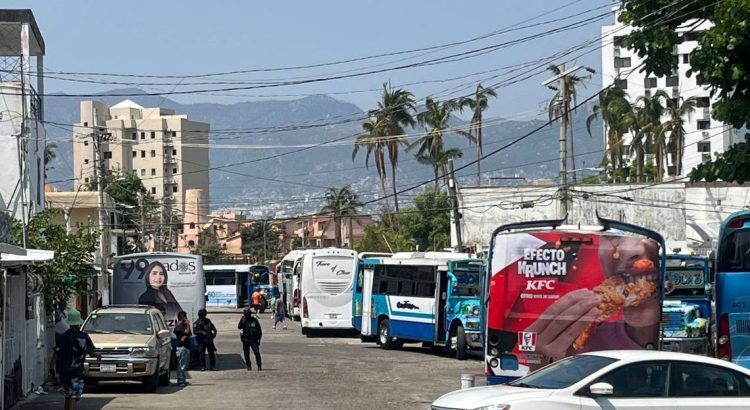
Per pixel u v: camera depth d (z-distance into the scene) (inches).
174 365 1051.3
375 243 3287.4
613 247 700.0
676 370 485.7
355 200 4229.8
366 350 1493.6
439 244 3336.6
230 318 2763.3
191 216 5369.1
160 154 5319.9
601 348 693.3
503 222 2421.3
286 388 931.3
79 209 2500.0
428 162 3243.1
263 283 3398.1
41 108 1466.5
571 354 692.7
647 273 698.8
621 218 2183.8
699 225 2314.2
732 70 677.3
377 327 1541.6
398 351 1472.7
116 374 896.9
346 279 1870.1
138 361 898.7
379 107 3159.5
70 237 1085.1
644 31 781.9
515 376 698.2
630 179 3112.7
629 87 4170.8
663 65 803.4
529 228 721.6
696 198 2332.7
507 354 700.0
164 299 1263.5
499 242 710.5
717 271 714.8
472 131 3211.1
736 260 707.4
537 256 702.5
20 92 1343.5
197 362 1173.7
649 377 482.0
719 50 677.9
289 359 1316.4
